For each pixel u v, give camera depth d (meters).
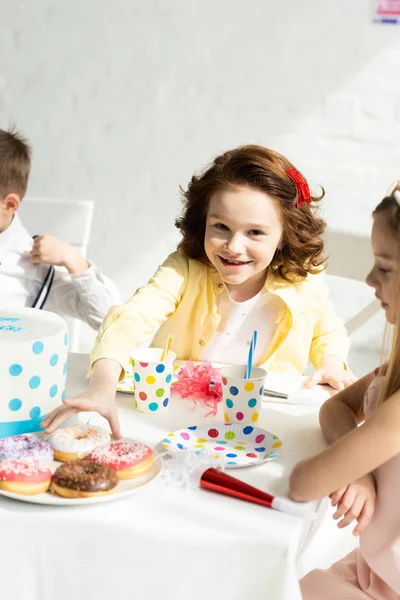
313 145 2.84
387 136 2.79
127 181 2.94
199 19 2.80
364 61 2.75
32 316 1.09
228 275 1.36
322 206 2.87
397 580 1.02
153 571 0.84
